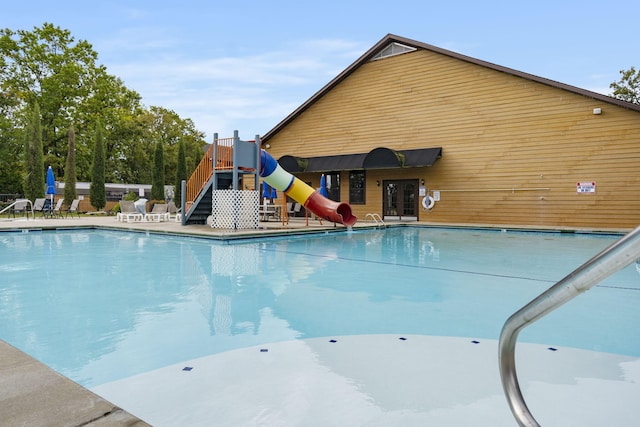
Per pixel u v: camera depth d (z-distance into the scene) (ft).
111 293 17.75
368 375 9.37
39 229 43.83
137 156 132.36
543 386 8.70
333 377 9.25
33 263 25.32
